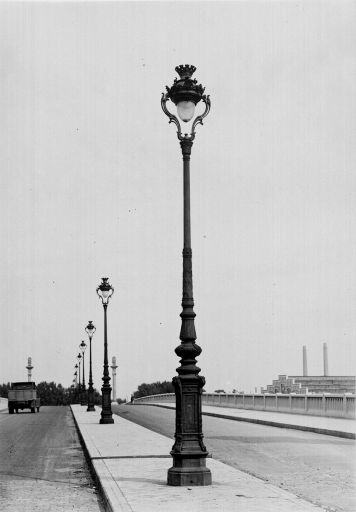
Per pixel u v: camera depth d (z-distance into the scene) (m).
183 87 12.67
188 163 12.73
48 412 54.28
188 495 10.72
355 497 11.43
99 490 12.45
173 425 32.06
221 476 13.02
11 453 19.94
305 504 9.85
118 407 62.94
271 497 10.50
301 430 26.14
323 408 32.34
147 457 16.47
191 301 12.36
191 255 12.48
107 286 32.72
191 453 11.84
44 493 12.53
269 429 27.28
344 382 68.06
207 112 12.94
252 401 42.94
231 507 9.59
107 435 23.92
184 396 12.04
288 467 15.36
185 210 12.59
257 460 16.77
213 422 32.38
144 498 10.43
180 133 12.75
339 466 15.59
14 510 10.82
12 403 52.72
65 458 18.53
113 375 98.75
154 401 78.94
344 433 23.03
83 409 56.62
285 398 37.25
